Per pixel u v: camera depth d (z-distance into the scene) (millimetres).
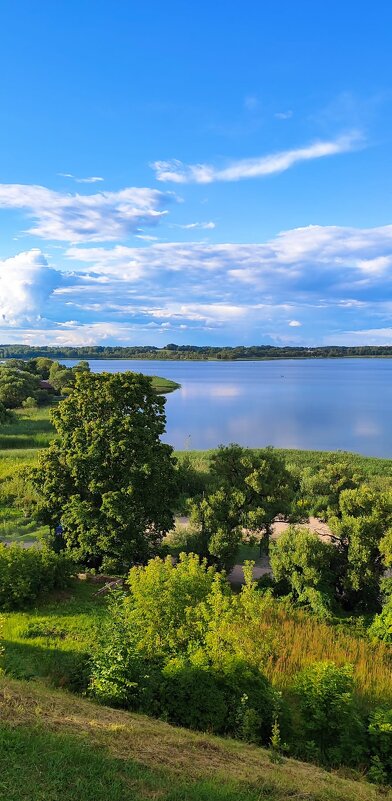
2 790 6051
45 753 7082
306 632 16781
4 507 32656
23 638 15078
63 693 10914
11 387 86312
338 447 58250
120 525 21953
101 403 23797
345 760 10109
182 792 6980
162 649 12695
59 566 19875
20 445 53469
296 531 21094
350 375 195125
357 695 12680
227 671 11281
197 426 73438
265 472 23141
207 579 14477
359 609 20047
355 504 20609
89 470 22922
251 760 9117
